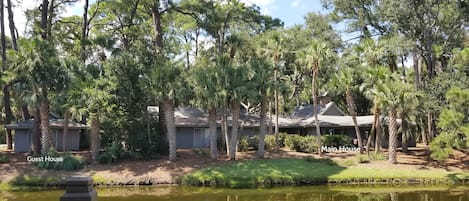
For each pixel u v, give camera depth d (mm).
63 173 25781
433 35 36250
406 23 34750
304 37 42812
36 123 30375
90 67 30969
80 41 33406
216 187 24641
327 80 48094
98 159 28484
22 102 30000
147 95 30062
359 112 52750
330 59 39031
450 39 36000
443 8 34094
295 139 35906
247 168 27422
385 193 22141
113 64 29750
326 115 44031
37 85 26453
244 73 29031
